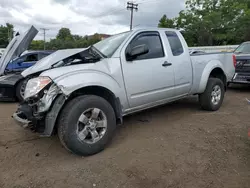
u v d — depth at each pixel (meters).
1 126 3.98
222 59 5.03
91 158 2.82
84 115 2.81
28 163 2.72
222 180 2.38
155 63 3.64
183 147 3.07
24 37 5.41
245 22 31.77
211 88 4.62
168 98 4.00
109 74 3.07
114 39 3.72
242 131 3.63
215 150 2.99
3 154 2.93
